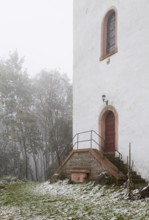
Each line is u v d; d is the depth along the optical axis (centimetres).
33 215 703
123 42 1332
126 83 1289
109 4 1474
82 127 1612
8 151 2723
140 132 1175
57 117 2698
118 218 666
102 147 1409
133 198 885
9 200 974
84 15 1705
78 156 1305
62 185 1282
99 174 1144
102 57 1480
